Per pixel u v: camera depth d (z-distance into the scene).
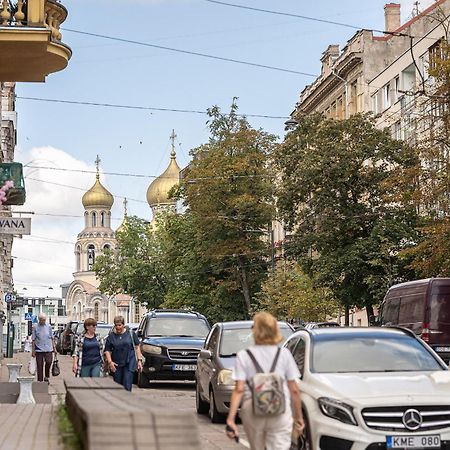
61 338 74.62
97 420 7.04
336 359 13.95
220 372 19.73
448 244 37.00
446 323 28.75
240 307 72.88
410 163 50.84
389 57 75.44
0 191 16.58
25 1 22.22
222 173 68.88
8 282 79.75
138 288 95.25
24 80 24.09
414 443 12.45
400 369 13.83
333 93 83.38
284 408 9.24
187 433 7.09
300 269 55.56
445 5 66.19
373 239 50.00
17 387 22.92
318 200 51.22
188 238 74.62
